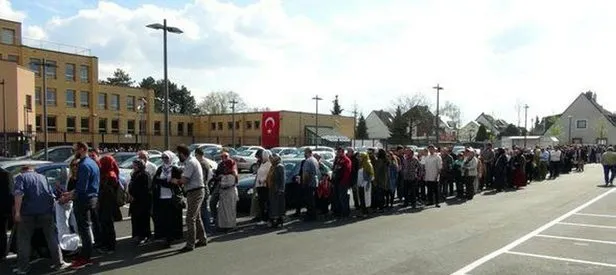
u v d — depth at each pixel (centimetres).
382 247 917
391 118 8512
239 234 1055
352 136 7981
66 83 6525
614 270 758
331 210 1372
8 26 5909
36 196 743
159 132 7800
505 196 1878
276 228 1130
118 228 1128
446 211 1441
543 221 1238
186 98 11144
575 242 967
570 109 7938
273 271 745
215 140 8019
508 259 824
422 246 926
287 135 6862
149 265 785
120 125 7206
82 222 785
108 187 877
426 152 1602
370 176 1335
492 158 2142
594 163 4994
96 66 6881
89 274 734
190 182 898
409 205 1584
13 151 3703
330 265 781
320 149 3447
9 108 4112
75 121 6644
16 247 775
